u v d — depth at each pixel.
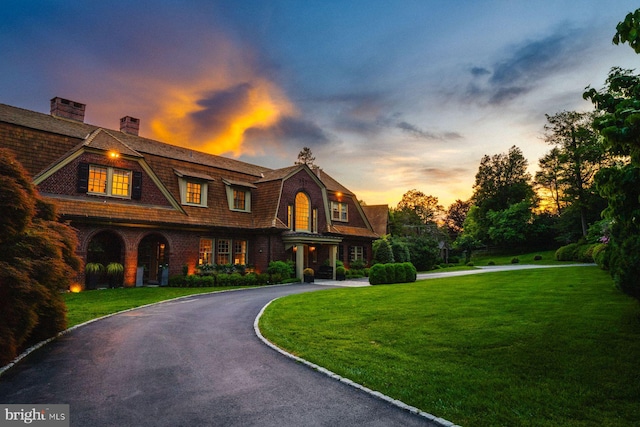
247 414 4.21
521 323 7.95
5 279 6.18
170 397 4.75
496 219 61.69
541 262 43.66
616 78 4.39
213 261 22.81
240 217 24.78
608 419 3.80
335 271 27.20
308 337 7.96
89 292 15.85
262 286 20.98
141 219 18.70
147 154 21.70
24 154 16.78
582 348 6.05
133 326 9.46
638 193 4.19
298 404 4.50
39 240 7.42
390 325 8.67
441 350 6.58
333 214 31.75
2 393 4.89
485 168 73.56
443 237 54.25
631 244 7.76
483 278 18.41
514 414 3.99
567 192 48.91
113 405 4.48
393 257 35.62
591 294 10.95
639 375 4.86
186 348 7.30
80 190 17.39
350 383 5.19
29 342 7.67
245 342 7.79
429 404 4.36
